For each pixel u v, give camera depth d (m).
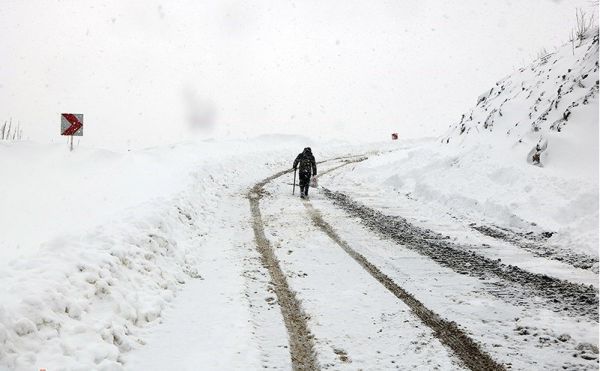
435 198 12.70
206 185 13.45
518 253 7.79
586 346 4.37
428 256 7.59
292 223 10.02
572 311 5.24
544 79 14.95
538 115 13.31
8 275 4.40
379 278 6.45
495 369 3.99
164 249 6.70
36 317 3.79
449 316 5.13
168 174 13.16
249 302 5.53
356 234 9.11
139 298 5.10
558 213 9.34
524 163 11.66
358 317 5.09
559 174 10.34
